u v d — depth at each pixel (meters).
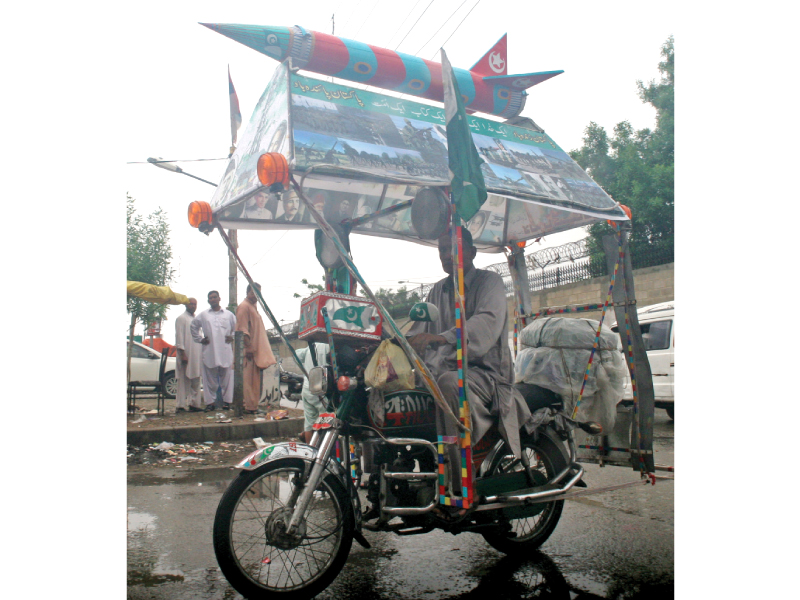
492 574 2.84
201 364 9.02
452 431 2.57
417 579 2.78
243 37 2.66
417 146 2.69
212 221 2.93
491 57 3.40
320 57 2.79
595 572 2.85
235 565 2.36
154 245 14.47
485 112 3.38
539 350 3.37
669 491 4.53
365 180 2.41
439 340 2.63
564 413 3.22
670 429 7.96
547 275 15.38
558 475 3.03
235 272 10.03
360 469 2.96
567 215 3.69
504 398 2.81
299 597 2.42
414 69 3.02
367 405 2.64
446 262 3.00
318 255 3.64
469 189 2.42
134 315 13.66
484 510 2.80
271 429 7.65
